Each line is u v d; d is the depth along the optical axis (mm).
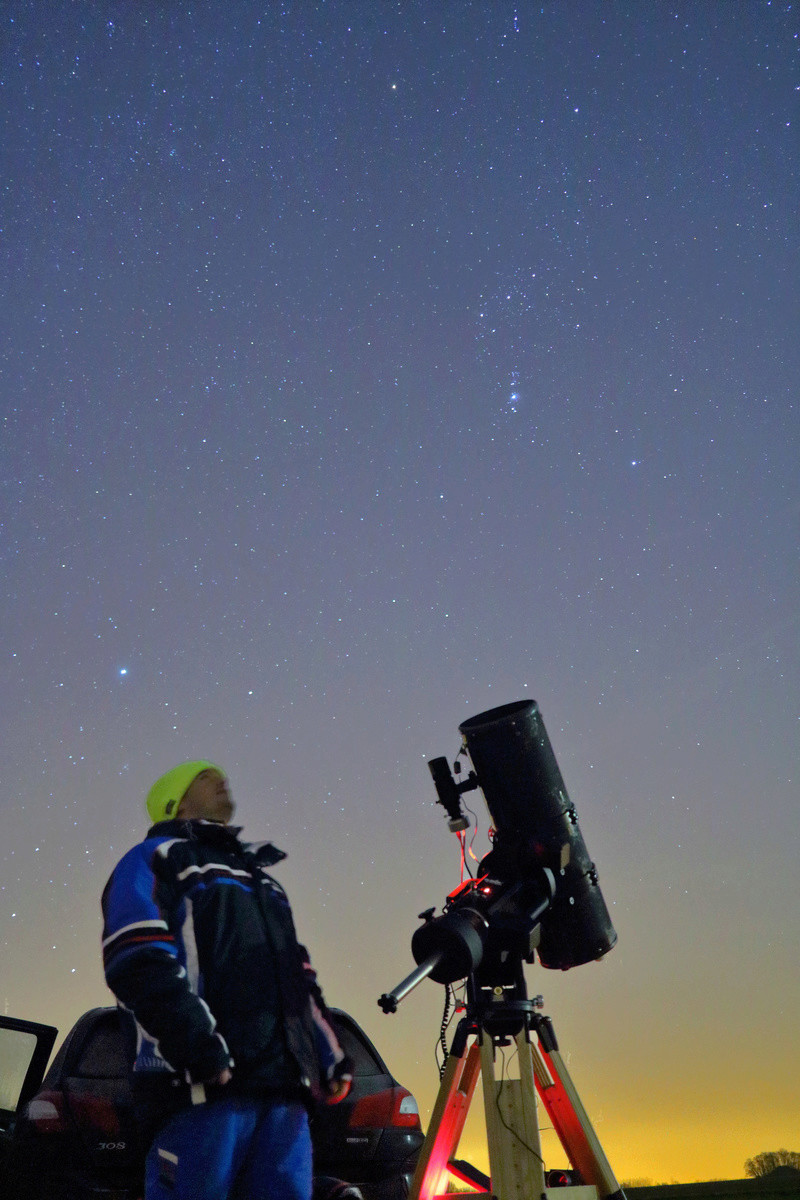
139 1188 4027
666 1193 8508
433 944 3398
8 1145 4297
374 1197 4852
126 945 2113
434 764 4172
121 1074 4453
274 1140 2182
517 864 3992
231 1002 2195
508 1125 3471
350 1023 5445
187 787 2658
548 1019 3762
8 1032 4930
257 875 2445
